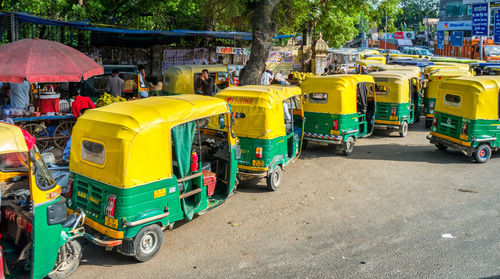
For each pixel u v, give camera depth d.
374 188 9.83
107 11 22.97
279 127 9.34
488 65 24.77
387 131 16.75
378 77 15.08
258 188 9.72
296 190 9.61
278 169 9.59
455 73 16.83
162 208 6.38
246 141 9.09
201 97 7.43
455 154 13.05
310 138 12.55
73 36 21.39
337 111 12.05
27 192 5.99
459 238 7.23
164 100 6.90
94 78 14.43
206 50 22.64
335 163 11.89
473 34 36.97
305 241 7.06
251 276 5.93
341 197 9.20
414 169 11.40
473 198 9.20
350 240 7.12
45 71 9.79
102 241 5.91
